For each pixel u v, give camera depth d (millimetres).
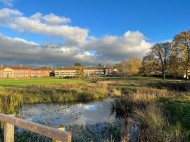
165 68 60062
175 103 13977
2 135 8406
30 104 22047
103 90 30812
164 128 9062
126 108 16156
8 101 16672
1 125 8898
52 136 3146
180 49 50875
